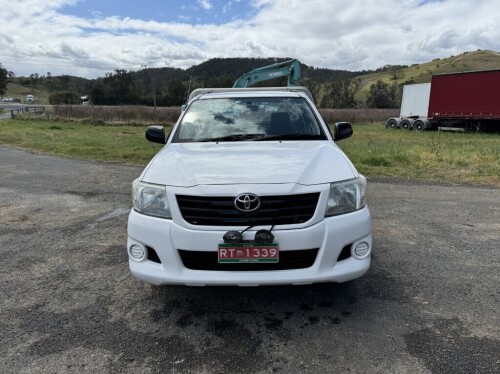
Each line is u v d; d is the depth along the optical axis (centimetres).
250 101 433
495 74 2161
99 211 584
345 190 280
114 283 348
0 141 1600
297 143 356
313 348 254
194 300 317
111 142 1509
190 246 264
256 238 257
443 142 1634
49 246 441
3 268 383
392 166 969
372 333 269
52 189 739
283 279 263
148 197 282
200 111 420
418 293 323
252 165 291
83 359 246
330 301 313
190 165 298
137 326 282
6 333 274
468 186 754
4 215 566
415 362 238
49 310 304
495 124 2292
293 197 262
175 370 235
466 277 352
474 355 243
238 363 241
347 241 274
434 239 452
